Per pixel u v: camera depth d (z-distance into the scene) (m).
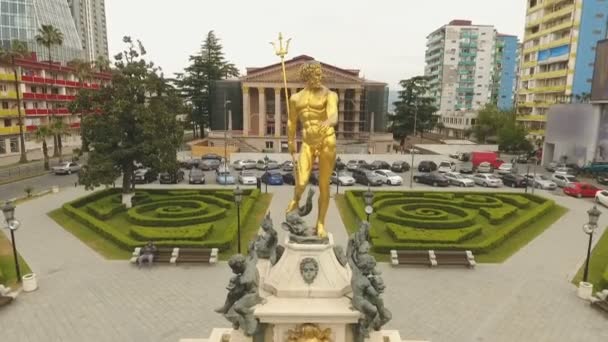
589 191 40.12
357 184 47.41
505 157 72.88
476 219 30.20
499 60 123.12
